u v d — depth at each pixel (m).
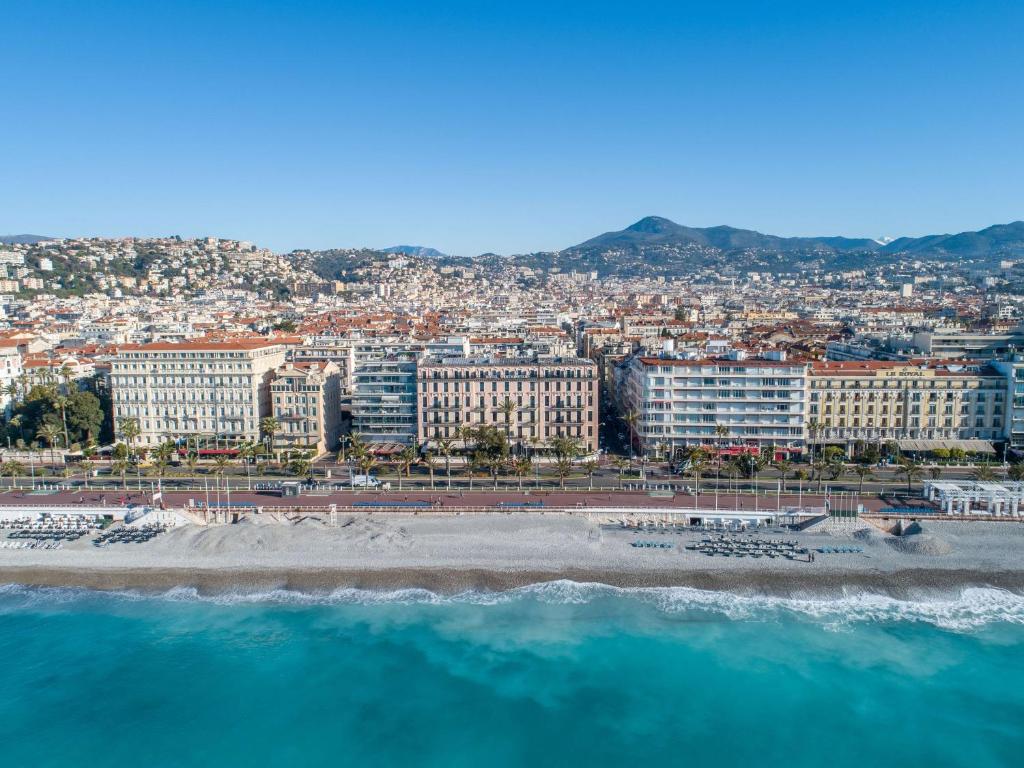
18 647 150.38
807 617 158.50
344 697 135.88
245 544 183.50
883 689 136.38
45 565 178.00
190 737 126.50
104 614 162.25
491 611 161.62
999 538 183.62
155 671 143.12
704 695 135.62
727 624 156.38
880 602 163.38
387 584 171.38
